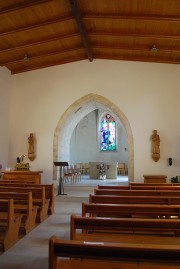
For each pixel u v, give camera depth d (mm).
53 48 11273
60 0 7941
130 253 1983
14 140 12641
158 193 6086
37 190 6820
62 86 12672
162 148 11914
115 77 12469
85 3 8172
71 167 15352
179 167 11758
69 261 2775
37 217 6754
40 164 12406
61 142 12977
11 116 12750
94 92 12492
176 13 8188
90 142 20812
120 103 12328
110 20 9141
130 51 11688
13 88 12891
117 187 7496
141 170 11914
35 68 12711
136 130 12125
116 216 4980
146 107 12188
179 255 1936
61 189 11383
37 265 4102
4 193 6105
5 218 5328
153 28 9359
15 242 5168
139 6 8070
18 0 7551
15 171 10508
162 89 12203
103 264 2738
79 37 10625
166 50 10836
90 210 4191
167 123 12016
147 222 3061
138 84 12328
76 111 13289
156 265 2727
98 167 15227
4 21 8594
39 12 8414
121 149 20375
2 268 3994
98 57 12438
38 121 12625
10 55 11188
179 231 3949
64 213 7891
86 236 3520
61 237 5520
